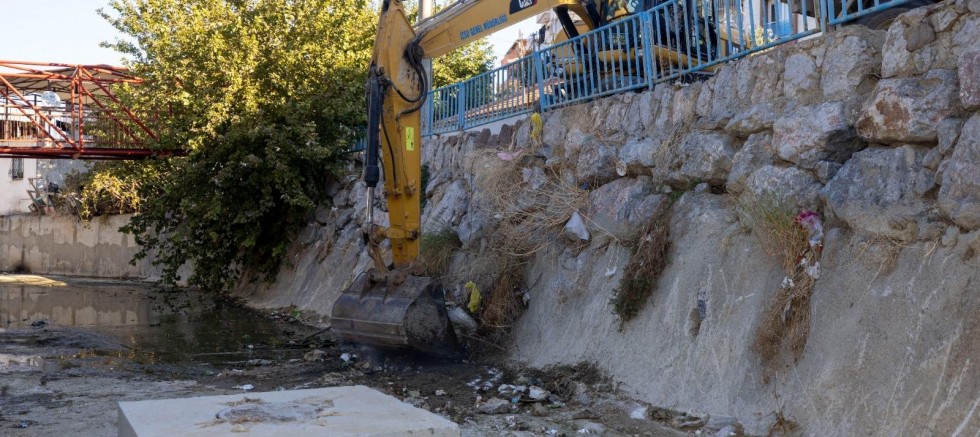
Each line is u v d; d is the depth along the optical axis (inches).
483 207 474.6
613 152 396.5
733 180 315.9
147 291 930.7
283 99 735.1
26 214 1435.8
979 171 221.1
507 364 381.7
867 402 226.4
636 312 333.7
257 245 818.2
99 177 1159.6
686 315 308.7
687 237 328.2
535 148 458.9
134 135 815.1
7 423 282.0
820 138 279.1
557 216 408.2
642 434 266.8
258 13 741.9
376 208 657.0
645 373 310.7
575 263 386.6
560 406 309.9
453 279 455.2
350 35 770.8
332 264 675.4
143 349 481.1
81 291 940.0
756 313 279.4
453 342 379.2
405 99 393.7
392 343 364.5
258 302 767.1
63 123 985.5
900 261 239.5
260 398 168.7
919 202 242.4
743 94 329.1
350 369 397.4
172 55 726.5
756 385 265.1
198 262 812.0
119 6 792.3
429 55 419.5
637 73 407.2
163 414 152.3
